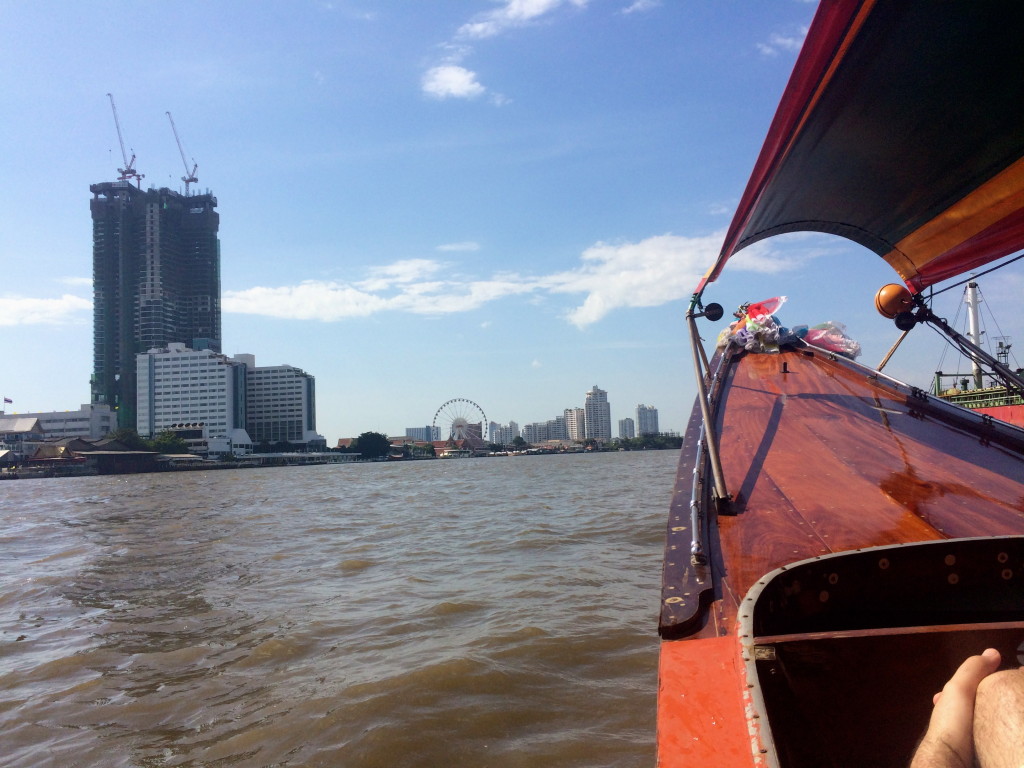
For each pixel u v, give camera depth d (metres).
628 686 5.26
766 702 1.96
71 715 5.17
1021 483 3.91
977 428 4.86
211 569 10.80
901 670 1.98
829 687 2.00
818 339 7.06
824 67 3.55
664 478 32.28
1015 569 2.46
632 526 13.55
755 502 3.68
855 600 2.44
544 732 4.56
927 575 2.46
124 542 14.88
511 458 152.25
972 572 2.46
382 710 4.95
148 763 4.41
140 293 158.12
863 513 3.51
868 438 4.72
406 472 68.38
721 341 7.60
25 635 7.32
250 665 6.11
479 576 9.37
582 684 5.32
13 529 19.22
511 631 6.61
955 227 5.31
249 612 7.89
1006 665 1.96
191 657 6.37
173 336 162.38
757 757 1.60
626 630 6.55
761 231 6.07
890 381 5.78
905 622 2.46
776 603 2.28
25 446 113.44
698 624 2.57
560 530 13.53
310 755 4.39
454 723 4.71
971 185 4.77
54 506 30.42
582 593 8.08
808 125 4.08
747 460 4.33
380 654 6.22
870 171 4.91
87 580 10.24
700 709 2.03
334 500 26.59
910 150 4.55
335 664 6.02
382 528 15.59
